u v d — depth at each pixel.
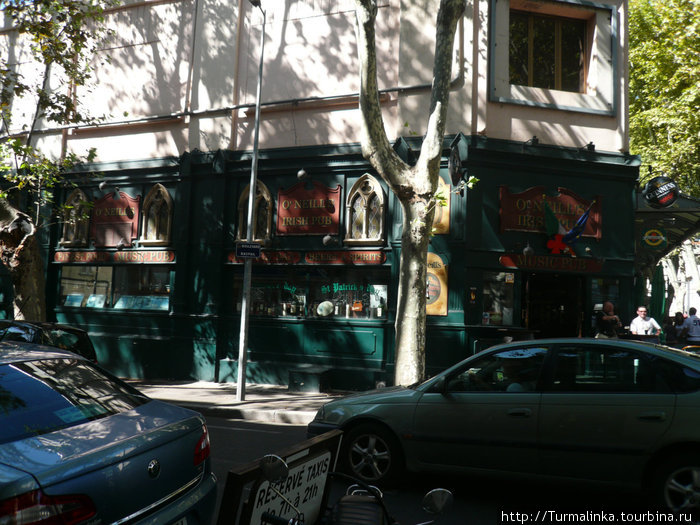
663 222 14.53
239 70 14.05
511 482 5.11
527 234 11.97
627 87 12.69
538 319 12.36
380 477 5.49
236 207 13.73
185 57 14.59
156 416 3.53
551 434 4.89
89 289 15.16
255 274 13.52
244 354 10.93
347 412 5.73
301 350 12.83
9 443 2.81
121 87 15.21
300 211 13.09
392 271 12.20
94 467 2.75
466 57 12.09
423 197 9.15
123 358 14.17
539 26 12.85
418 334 9.20
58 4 12.95
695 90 18.02
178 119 14.39
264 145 13.65
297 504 2.91
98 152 15.28
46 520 2.49
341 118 13.02
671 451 4.51
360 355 12.36
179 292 13.80
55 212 15.45
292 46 13.59
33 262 12.20
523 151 11.91
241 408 10.08
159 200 14.36
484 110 11.95
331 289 12.92
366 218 12.60
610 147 12.50
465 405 5.26
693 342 16.22
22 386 3.34
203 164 13.90
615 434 4.68
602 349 5.03
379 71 12.86
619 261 12.27
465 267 11.59
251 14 14.05
